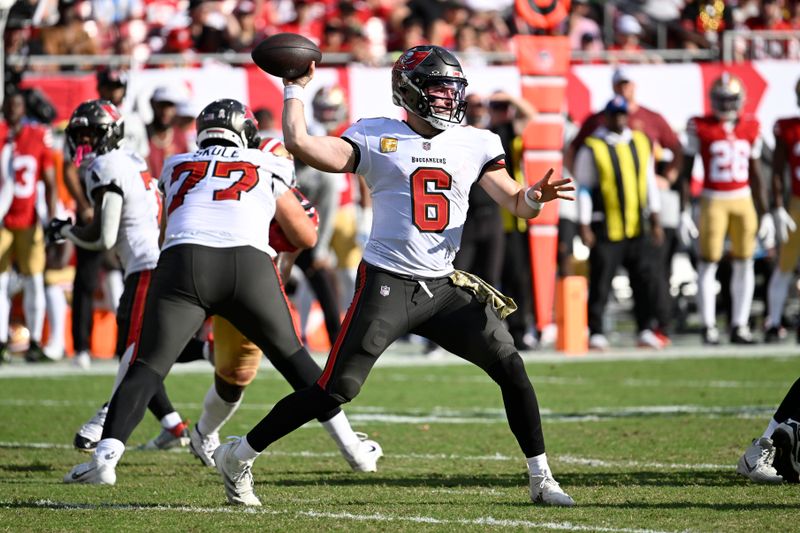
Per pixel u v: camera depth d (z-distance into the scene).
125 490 20.31
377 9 64.19
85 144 24.02
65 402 33.53
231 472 18.55
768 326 48.75
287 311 20.73
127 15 59.62
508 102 46.59
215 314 20.78
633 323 60.66
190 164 21.05
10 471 22.94
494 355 18.31
